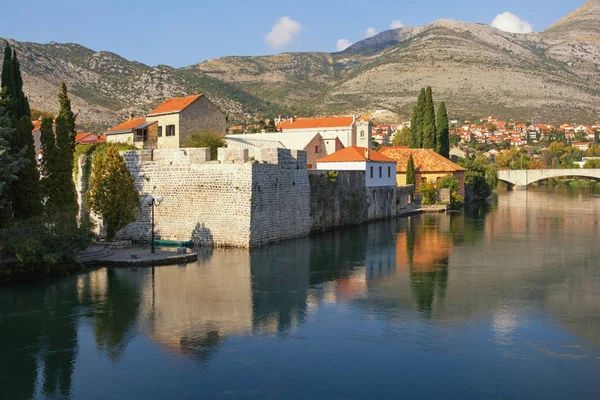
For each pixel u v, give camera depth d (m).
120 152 52.59
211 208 49.50
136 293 33.62
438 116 122.12
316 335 26.50
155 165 51.44
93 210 47.59
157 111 80.56
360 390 20.94
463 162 122.12
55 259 36.88
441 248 51.91
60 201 47.50
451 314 29.88
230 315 29.42
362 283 36.84
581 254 49.00
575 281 37.84
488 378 21.97
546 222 75.94
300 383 21.48
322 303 31.78
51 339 26.03
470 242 55.94
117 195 47.25
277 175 52.56
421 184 101.25
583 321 28.78
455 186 101.62
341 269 41.31
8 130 39.03
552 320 28.94
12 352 24.56
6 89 49.94
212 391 20.84
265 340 25.81
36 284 35.88
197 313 29.75
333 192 64.69
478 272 40.78
